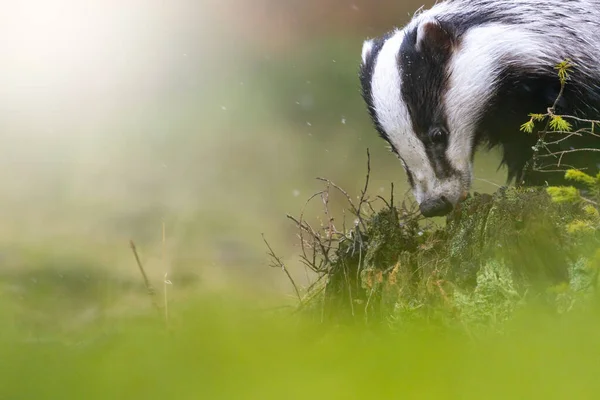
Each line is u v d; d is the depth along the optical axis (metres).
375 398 3.46
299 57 34.16
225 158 27.83
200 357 4.08
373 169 27.03
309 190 25.50
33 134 28.58
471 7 11.43
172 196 23.70
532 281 8.25
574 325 6.21
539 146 10.05
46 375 4.04
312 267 9.88
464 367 3.77
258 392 3.57
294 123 30.86
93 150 27.75
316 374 3.68
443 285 8.49
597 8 11.17
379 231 9.33
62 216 20.12
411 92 10.81
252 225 21.02
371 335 8.05
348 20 35.16
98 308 11.03
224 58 34.34
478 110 11.00
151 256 16.02
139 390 3.78
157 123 30.44
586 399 3.49
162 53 34.22
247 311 5.30
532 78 11.04
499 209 8.48
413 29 11.14
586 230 8.05
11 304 9.40
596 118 11.08
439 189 10.75
